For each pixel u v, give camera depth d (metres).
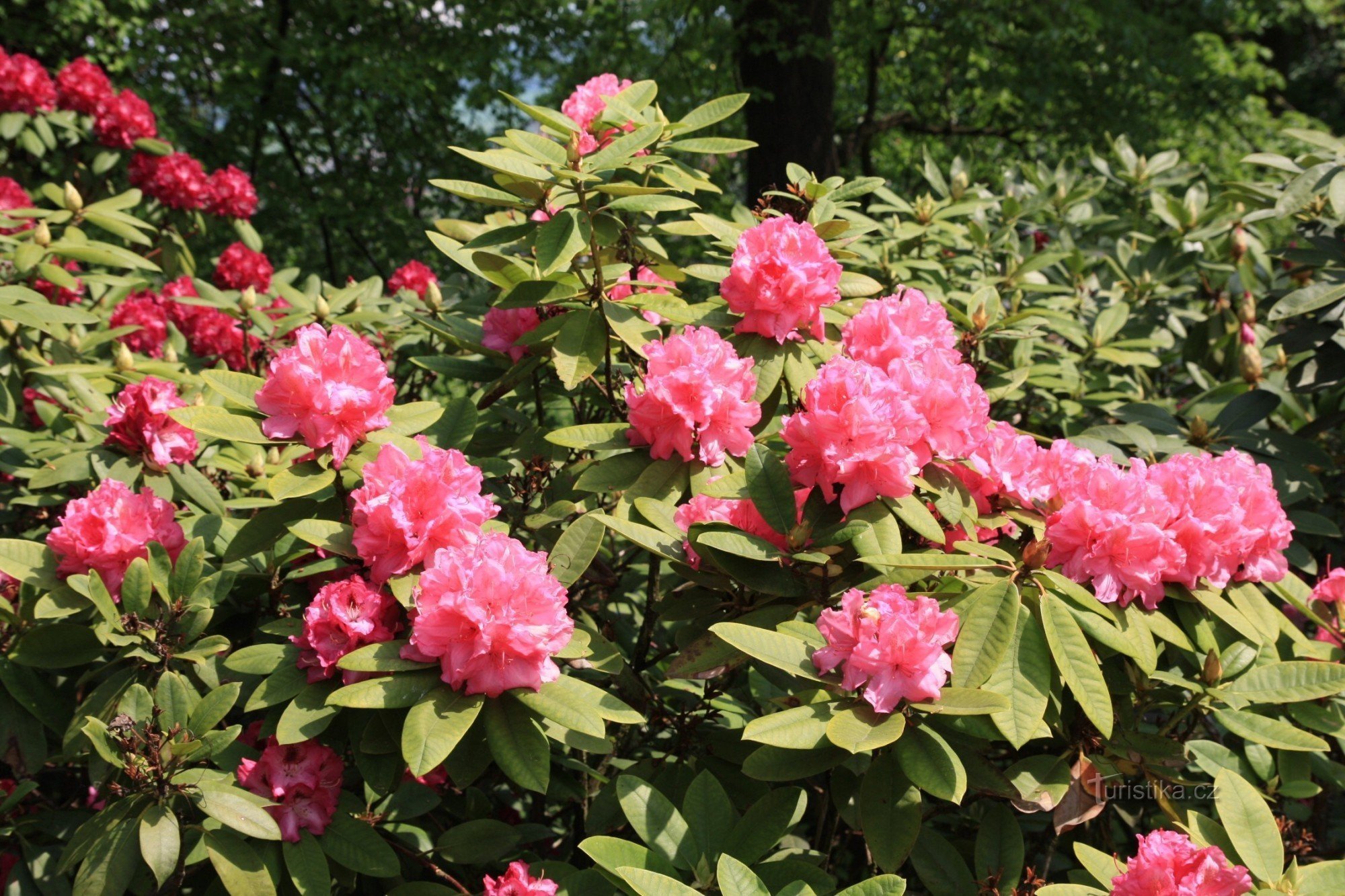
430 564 1.90
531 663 1.73
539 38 10.06
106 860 1.83
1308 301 2.82
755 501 1.94
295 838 1.93
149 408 2.45
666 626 3.02
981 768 1.84
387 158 9.86
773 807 1.90
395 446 1.92
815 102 9.06
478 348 2.71
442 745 1.64
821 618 1.72
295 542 2.20
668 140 2.51
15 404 3.18
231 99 8.84
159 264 5.43
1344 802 2.94
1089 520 1.89
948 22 11.05
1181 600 2.08
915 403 1.94
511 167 2.08
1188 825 2.08
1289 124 13.19
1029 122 12.12
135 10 8.71
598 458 2.49
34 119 5.08
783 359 2.21
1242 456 2.28
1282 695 2.02
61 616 2.09
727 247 2.60
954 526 2.11
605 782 2.33
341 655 1.87
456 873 2.35
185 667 2.11
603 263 2.80
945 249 4.04
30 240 3.35
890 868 1.79
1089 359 3.60
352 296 3.63
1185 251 4.05
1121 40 11.52
